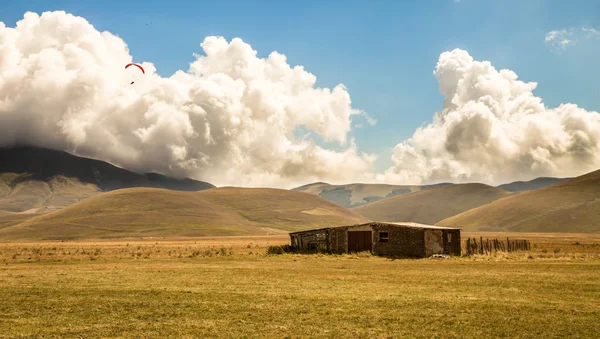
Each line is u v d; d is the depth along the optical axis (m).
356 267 48.88
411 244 67.88
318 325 21.50
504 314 23.72
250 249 97.19
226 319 22.70
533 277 38.94
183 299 27.94
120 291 30.91
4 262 57.09
